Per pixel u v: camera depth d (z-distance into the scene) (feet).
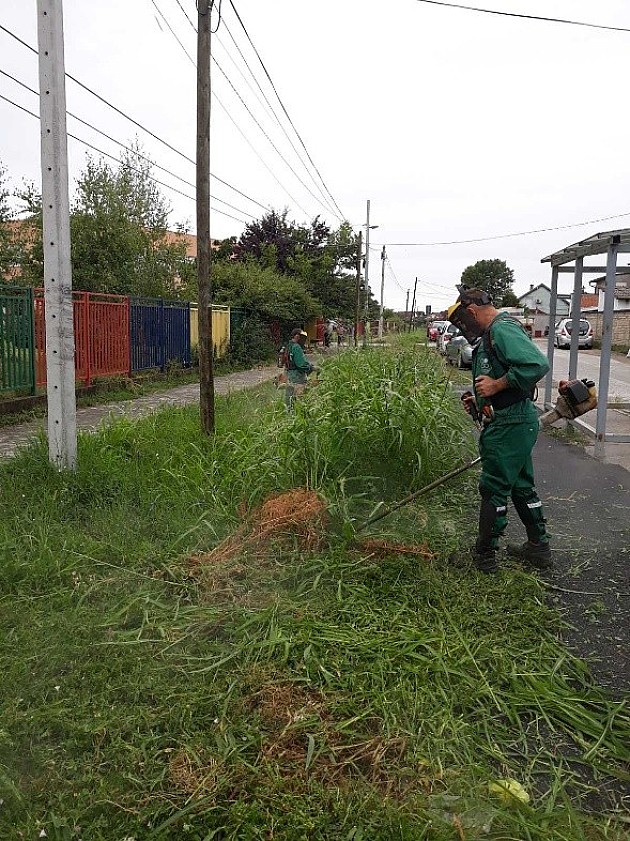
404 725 9.45
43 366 38.60
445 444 22.22
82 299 45.60
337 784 8.34
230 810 7.87
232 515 17.48
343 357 34.71
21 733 9.18
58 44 19.53
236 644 11.44
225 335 78.18
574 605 13.60
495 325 14.60
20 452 22.06
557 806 8.20
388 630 12.03
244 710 9.69
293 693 10.12
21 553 14.85
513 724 9.78
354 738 9.14
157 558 15.01
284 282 95.20
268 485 18.28
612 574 15.12
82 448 22.20
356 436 20.85
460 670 10.80
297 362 34.71
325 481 18.66
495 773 8.80
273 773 8.43
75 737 9.15
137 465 21.44
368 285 151.23
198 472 20.38
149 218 76.79
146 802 8.05
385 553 15.46
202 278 25.90
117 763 8.66
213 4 25.38
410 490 20.63
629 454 27.81
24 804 8.00
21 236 64.75
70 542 15.58
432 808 8.02
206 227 25.86
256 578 13.99
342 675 10.57
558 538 17.51
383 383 23.34
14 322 36.09
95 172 67.46
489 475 14.70
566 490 22.12
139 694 10.08
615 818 8.07
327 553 15.28
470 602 13.24
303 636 11.46
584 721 9.81
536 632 12.34
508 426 14.39
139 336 54.44
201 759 8.73
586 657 11.64
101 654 11.12
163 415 29.86
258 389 48.42
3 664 10.81
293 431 19.76
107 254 65.10
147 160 73.26
